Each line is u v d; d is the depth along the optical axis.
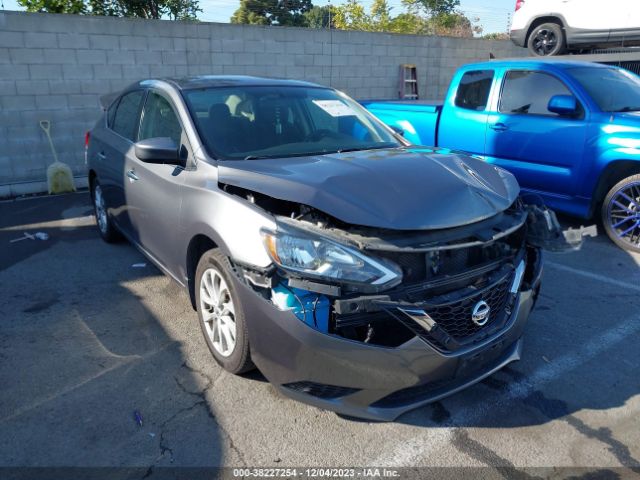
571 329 3.88
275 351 2.65
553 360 3.48
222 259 3.01
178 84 4.16
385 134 4.23
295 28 10.09
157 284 4.65
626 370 3.37
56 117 8.28
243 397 3.05
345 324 2.49
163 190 3.73
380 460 2.59
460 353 2.62
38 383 3.18
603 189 5.66
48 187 8.24
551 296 4.44
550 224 3.36
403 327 2.54
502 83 6.47
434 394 2.72
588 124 5.56
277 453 2.63
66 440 2.70
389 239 2.55
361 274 2.46
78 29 8.12
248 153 3.54
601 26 8.97
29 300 4.34
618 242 5.57
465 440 2.74
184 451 2.63
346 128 4.11
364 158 3.28
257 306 2.68
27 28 7.77
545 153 5.96
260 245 2.69
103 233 5.75
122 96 5.17
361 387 2.56
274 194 2.77
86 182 8.65
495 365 2.96
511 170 6.35
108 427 2.80
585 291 4.54
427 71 12.31
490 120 6.47
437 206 2.72
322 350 2.50
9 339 3.70
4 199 7.93
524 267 3.09
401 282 2.56
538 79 6.16
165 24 8.79
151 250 4.24
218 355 3.26
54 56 8.04
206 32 9.20
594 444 2.71
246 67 9.76
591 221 6.45
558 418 2.91
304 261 2.51
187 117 3.72
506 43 13.55
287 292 2.57
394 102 8.05
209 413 2.92
